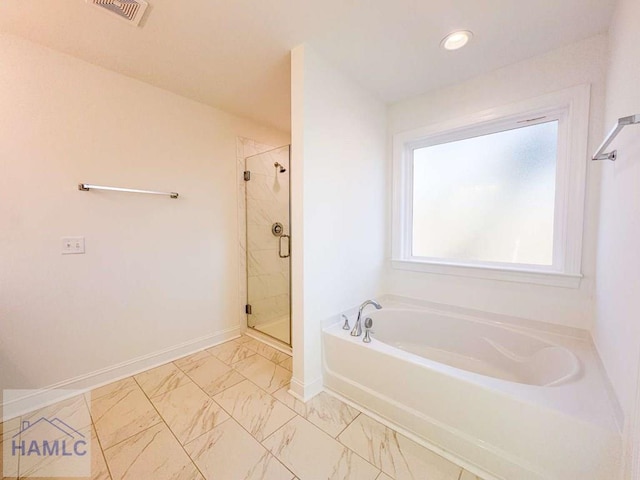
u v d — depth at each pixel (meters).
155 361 2.22
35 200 1.67
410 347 2.24
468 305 2.12
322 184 1.85
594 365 1.40
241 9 1.38
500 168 2.04
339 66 1.89
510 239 2.00
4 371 1.59
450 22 1.48
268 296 2.72
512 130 1.98
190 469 1.25
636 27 1.03
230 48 1.69
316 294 1.84
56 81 1.72
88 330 1.89
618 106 1.26
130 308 2.08
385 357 1.56
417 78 2.04
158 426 1.52
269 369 2.15
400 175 2.44
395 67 1.90
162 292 2.25
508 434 1.18
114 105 1.96
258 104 2.48
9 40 1.56
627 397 0.94
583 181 1.63
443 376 1.35
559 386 1.22
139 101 2.08
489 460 1.23
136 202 2.09
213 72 1.96
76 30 1.53
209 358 2.34
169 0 1.32
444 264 2.21
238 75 1.99
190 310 2.44
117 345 2.02
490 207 2.08
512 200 1.99
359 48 1.70
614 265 1.21
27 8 1.36
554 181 1.82
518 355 1.82
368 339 1.72
